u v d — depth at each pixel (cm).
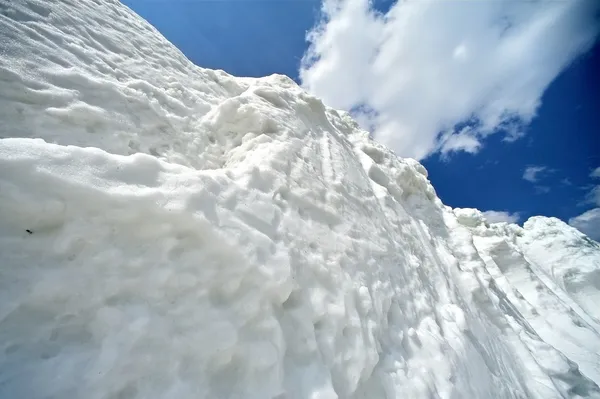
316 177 491
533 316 1165
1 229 174
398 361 356
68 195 188
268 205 331
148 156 235
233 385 218
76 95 307
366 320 346
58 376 163
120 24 493
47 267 181
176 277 220
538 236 2677
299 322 279
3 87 253
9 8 313
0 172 167
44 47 316
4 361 158
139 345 189
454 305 593
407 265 566
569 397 684
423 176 1277
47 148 188
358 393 289
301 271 314
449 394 364
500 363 613
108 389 172
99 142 299
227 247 242
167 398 185
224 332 221
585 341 1087
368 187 677
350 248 418
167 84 470
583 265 2269
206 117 475
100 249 200
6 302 163
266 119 513
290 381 241
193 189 244
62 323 180
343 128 1007
